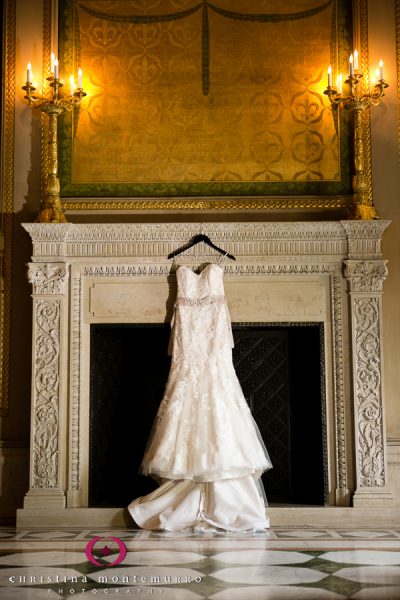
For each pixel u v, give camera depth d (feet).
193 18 24.11
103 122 23.75
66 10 24.12
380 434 21.77
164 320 22.30
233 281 22.56
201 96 23.81
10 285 23.20
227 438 20.29
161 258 22.43
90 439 22.07
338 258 22.47
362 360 22.07
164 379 24.32
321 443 22.13
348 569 14.65
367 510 21.21
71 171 23.61
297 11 24.16
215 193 23.47
